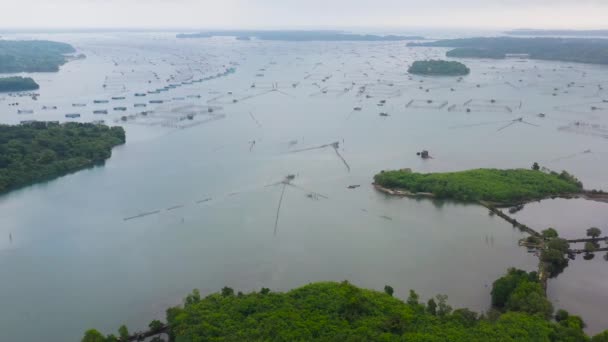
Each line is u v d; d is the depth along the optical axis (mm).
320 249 114375
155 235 122250
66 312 93438
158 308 94312
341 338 74812
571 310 91438
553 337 75562
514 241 117812
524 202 138000
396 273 103938
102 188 152875
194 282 102000
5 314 93000
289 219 130250
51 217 132875
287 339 74688
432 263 108062
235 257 111250
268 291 91188
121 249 115812
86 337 78375
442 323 80062
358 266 106812
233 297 88062
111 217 132375
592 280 101812
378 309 82688
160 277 103938
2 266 109188
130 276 104688
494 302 91875
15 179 153000
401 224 127250
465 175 150375
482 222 127812
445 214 132750
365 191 149125
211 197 144875
